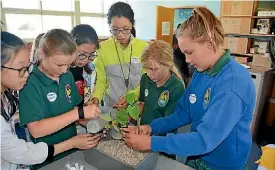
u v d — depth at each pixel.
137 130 1.05
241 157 0.94
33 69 1.04
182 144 0.81
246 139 0.91
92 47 1.40
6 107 0.87
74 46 0.98
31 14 4.54
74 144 0.99
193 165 1.11
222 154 0.95
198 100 0.96
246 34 3.43
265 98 3.23
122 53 1.72
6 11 4.12
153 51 1.24
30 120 0.97
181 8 4.57
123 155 0.97
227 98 0.77
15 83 0.79
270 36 3.26
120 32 1.53
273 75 3.27
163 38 4.09
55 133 1.14
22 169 0.97
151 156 0.93
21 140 0.86
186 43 0.80
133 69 1.74
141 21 5.56
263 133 3.15
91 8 5.65
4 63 0.73
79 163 1.01
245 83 0.80
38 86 1.04
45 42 0.95
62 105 1.16
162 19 3.98
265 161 1.43
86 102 1.53
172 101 1.26
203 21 0.77
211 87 0.87
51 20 4.90
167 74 1.29
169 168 0.99
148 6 5.36
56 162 1.02
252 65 3.38
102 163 0.95
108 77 1.78
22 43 0.78
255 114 3.07
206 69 0.91
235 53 3.61
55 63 0.97
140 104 1.44
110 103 1.79
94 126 1.02
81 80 1.61
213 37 0.78
